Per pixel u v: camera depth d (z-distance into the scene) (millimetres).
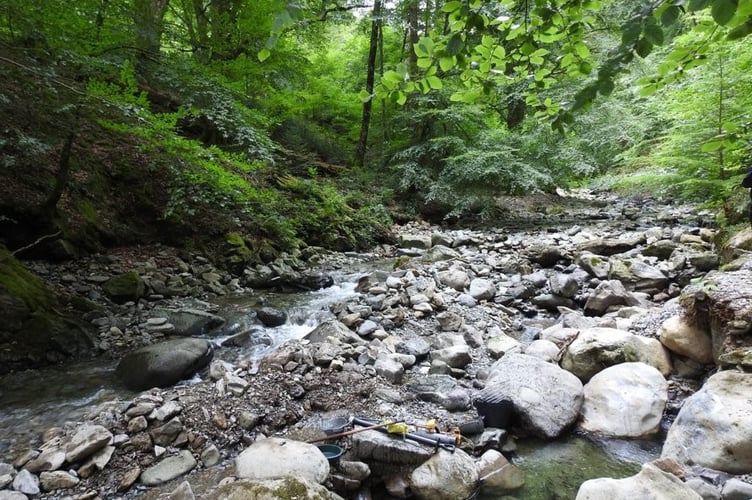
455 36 1489
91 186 6352
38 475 2506
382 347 4285
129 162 7047
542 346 4016
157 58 6172
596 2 1527
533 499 2516
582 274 6105
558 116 1716
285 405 3236
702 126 7016
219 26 8812
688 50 1471
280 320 5016
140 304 5172
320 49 13773
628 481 2248
